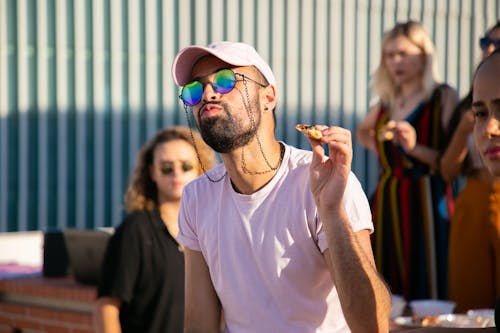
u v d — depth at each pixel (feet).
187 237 13.17
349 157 11.14
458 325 15.53
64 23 48.98
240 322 12.53
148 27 50.42
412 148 23.02
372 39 55.72
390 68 23.97
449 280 22.07
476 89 10.44
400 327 15.79
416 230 23.38
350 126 55.47
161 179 18.13
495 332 11.23
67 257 24.27
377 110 25.59
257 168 12.09
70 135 49.42
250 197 12.08
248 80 12.00
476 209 21.34
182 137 18.48
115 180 50.39
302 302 12.10
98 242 21.79
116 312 17.24
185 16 51.03
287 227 11.92
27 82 48.57
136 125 50.49
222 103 11.91
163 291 17.25
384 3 55.88
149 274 17.28
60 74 49.03
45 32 48.65
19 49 48.24
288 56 53.62
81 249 22.34
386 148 24.09
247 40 52.44
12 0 48.08
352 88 55.42
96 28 49.57
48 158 49.14
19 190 48.62
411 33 23.70
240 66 12.09
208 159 18.75
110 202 50.39
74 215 49.70
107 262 17.42
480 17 57.47
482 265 21.34
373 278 11.22
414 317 16.40
